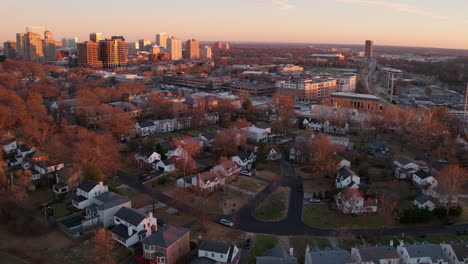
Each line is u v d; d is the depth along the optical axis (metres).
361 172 158.00
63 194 135.88
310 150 173.50
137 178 153.50
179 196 136.38
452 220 124.50
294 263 90.62
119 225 108.75
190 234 112.19
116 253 101.25
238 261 99.69
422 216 120.75
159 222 118.06
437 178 144.88
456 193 138.50
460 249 96.56
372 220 123.50
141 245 104.19
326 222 122.25
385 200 129.88
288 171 168.00
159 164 160.75
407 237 113.56
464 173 142.62
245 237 112.12
